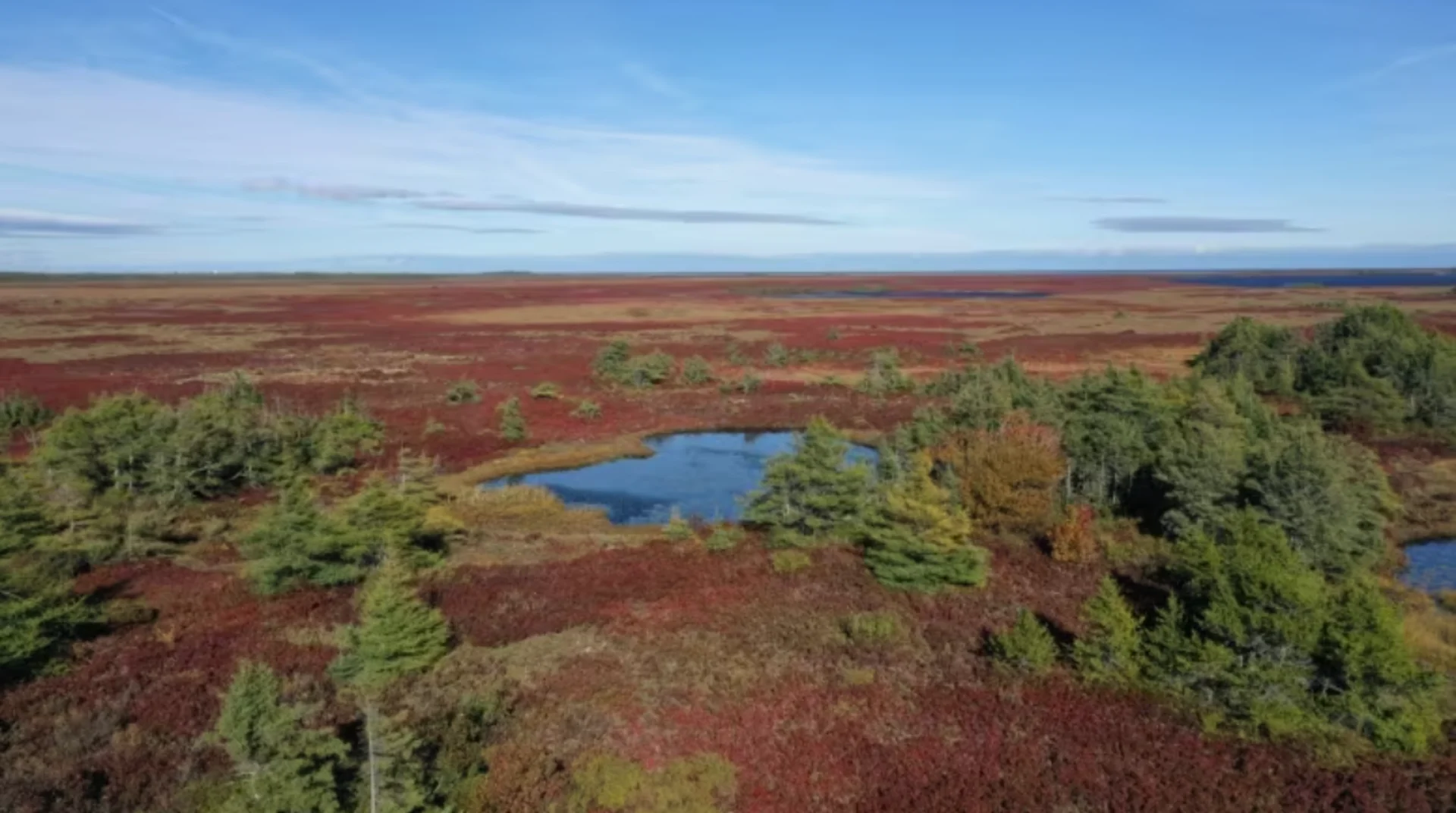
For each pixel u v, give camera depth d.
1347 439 45.28
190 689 20.95
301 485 33.56
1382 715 19.39
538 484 45.28
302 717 18.91
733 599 27.75
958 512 30.02
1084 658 22.66
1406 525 37.06
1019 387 48.25
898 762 18.70
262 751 14.73
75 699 20.31
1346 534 29.88
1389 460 45.97
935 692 21.75
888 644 24.47
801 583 29.20
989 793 17.62
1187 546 23.98
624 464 49.59
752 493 34.91
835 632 25.31
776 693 21.59
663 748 19.14
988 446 36.22
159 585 28.39
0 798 16.00
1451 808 17.00
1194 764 18.52
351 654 22.03
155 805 16.39
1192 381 49.25
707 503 42.09
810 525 33.34
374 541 28.92
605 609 26.88
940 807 17.22
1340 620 20.06
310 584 28.19
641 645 24.27
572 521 37.84
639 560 31.66
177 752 18.14
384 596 22.72
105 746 18.41
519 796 17.05
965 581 28.62
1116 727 19.98
